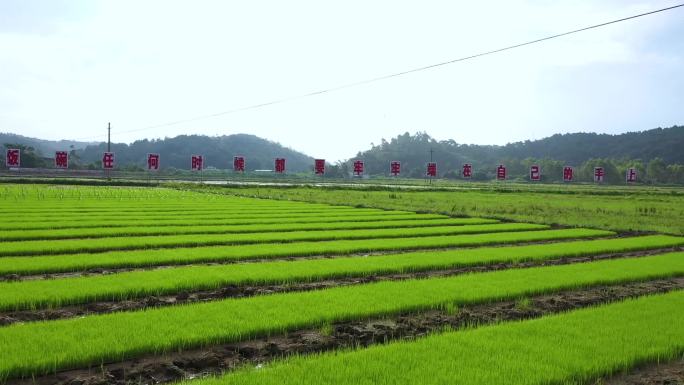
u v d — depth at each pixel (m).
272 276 18.56
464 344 11.48
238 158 112.38
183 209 48.78
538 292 17.27
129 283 16.91
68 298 14.92
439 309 15.16
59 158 95.19
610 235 36.22
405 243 28.73
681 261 23.66
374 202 64.00
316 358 10.61
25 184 85.62
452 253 25.34
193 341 11.44
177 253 23.72
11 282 16.94
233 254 23.64
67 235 28.95
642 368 10.84
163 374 10.12
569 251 26.62
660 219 48.06
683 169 194.62
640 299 16.05
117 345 10.86
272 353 11.40
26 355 10.18
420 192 90.56
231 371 10.20
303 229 34.91
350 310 13.99
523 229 38.19
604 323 13.31
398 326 13.39
